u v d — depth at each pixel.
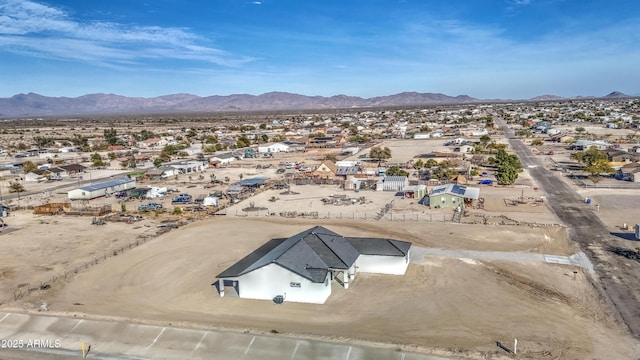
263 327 33.81
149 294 40.75
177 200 79.44
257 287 38.88
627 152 111.38
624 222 59.84
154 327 34.41
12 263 49.94
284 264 38.00
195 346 31.83
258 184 91.62
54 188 97.81
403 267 43.31
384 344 30.95
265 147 151.88
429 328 33.03
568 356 29.06
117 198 85.06
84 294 41.25
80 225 65.44
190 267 47.03
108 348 32.12
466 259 47.09
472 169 101.06
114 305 38.69
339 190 87.25
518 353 29.47
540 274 42.88
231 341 32.12
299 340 31.77
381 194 82.62
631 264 45.00
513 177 87.00
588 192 79.25
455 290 39.44
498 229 57.88
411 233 57.12
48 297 40.72
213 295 39.88
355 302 37.53
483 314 35.03
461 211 66.69
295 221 65.06
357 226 61.38
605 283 40.62
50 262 50.12
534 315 34.72
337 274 43.56
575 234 55.34
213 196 82.81
